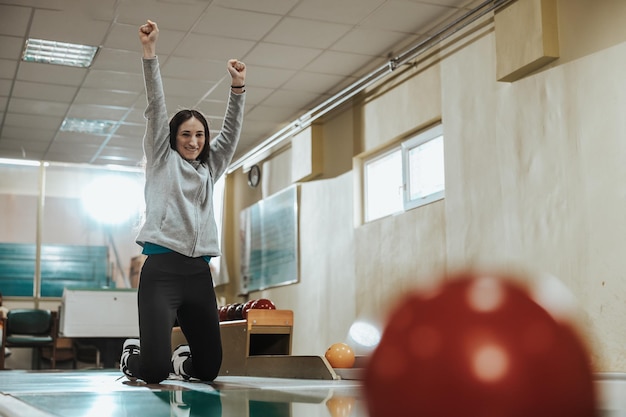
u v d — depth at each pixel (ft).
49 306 39.29
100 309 32.76
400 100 24.94
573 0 17.49
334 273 28.63
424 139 23.98
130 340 11.63
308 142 30.60
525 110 18.80
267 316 15.33
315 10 22.07
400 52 25.07
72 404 6.57
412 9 21.95
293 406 6.19
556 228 17.60
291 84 28.45
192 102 30.45
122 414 5.50
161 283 9.87
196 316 10.25
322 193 30.17
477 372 1.75
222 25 23.09
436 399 1.78
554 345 1.75
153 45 10.05
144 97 29.58
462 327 1.80
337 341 28.02
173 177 10.04
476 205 20.44
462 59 21.50
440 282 1.94
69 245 40.01
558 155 17.66
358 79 27.61
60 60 25.84
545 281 1.84
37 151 37.58
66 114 31.60
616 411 5.26
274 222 34.27
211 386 9.75
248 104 30.71
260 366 14.28
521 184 18.80
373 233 26.02
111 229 40.70
